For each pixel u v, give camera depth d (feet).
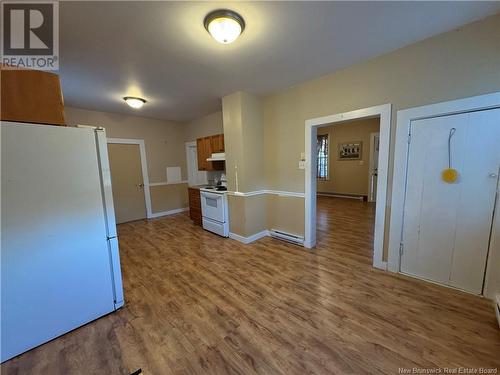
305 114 9.53
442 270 6.73
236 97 10.43
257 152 11.27
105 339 5.10
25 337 4.74
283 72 8.31
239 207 11.18
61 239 5.09
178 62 7.28
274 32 5.75
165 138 17.51
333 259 8.92
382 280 7.22
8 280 4.49
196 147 17.19
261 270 8.21
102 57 6.82
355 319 5.49
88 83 8.93
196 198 14.46
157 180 17.24
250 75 8.51
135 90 9.94
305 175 9.90
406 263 7.45
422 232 6.99
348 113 8.11
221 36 5.28
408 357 4.38
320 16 5.16
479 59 5.57
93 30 5.44
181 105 12.83
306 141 9.64
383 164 7.52
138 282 7.61
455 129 6.11
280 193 11.16
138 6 4.62
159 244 11.28
